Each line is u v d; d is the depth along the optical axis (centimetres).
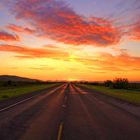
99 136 842
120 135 864
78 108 1730
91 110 1620
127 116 1361
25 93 3472
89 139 796
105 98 2720
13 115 1339
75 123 1103
